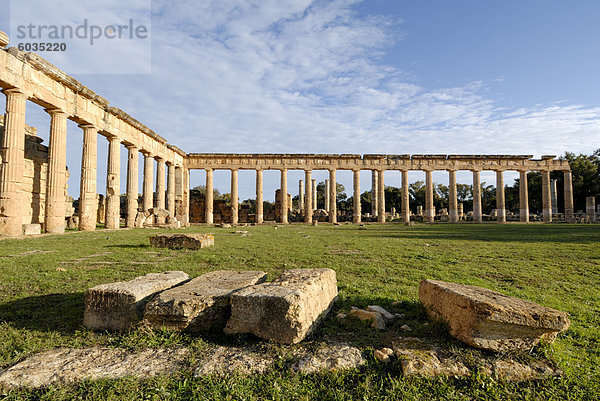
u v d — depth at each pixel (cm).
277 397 392
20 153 2178
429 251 1526
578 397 403
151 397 393
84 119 2791
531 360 466
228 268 1081
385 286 863
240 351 493
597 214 5881
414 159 5553
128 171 3625
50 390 402
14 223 2134
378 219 5462
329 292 681
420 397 399
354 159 5509
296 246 1700
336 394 400
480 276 999
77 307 688
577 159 7138
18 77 2152
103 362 470
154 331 547
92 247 1588
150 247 1603
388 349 486
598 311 686
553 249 1585
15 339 536
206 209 5344
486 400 397
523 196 5622
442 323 546
